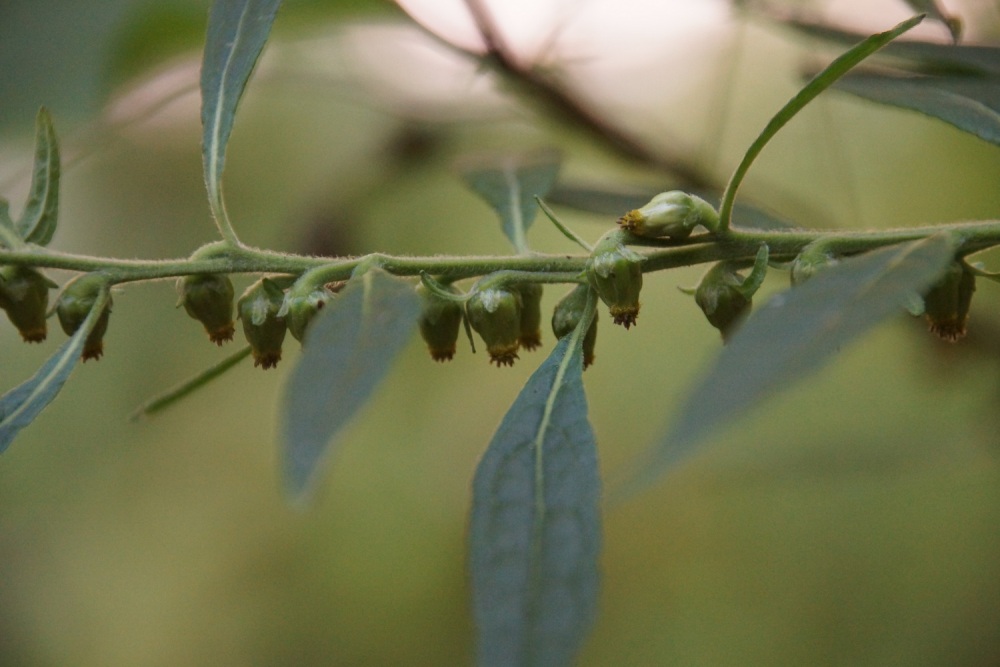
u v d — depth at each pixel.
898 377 4.82
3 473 5.71
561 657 1.42
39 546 6.01
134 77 4.02
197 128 5.09
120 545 6.08
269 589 6.18
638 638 5.61
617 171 4.40
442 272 2.18
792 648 5.29
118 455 5.80
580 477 1.69
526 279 2.17
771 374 1.12
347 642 6.07
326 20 4.13
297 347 5.74
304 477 1.25
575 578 1.52
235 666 6.17
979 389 4.17
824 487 5.34
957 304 2.12
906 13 3.29
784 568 5.45
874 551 5.28
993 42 3.29
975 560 5.04
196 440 6.04
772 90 4.79
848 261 1.41
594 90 4.31
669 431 1.06
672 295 5.64
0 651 6.03
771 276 3.84
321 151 5.16
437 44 4.18
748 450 4.06
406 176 4.66
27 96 3.88
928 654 4.94
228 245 2.16
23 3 3.91
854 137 4.77
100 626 6.13
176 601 6.17
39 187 2.17
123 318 5.35
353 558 6.07
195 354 5.41
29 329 2.14
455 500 5.93
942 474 5.21
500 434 1.79
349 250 4.57
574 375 1.89
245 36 2.23
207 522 6.12
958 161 4.66
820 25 3.17
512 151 3.03
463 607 5.98
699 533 5.73
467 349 5.87
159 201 5.11
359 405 1.33
